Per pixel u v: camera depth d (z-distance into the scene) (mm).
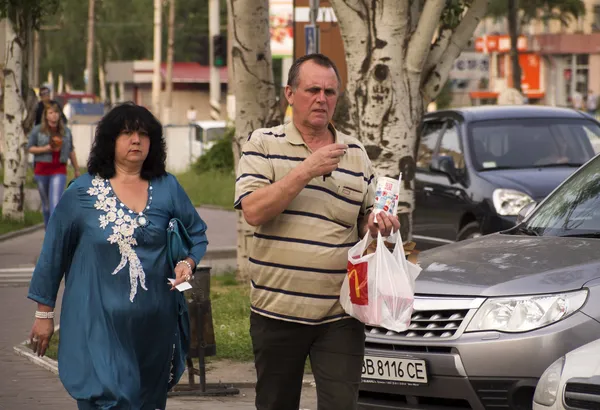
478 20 15164
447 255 10680
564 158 19656
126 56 129250
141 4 124750
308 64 7766
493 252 10453
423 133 21281
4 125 31734
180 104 106875
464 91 91625
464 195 19188
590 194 11531
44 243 8367
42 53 137000
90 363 8141
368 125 14953
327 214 7746
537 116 20328
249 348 14023
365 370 9906
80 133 70062
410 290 7645
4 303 18141
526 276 9602
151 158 8461
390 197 7699
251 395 12125
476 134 19844
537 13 56906
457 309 9594
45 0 31375
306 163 7438
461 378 9375
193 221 8609
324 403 7895
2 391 11898
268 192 7500
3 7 30516
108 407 8102
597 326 9180
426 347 9609
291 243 7703
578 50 86188
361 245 7688
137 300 8258
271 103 18562
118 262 8266
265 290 7820
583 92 86688
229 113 58906
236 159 18781
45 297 8398
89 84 98062
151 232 8336
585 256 9898
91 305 8227
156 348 8438
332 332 7852
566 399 7895
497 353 9266
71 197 8312
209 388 12227
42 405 11242
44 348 8508
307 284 7738
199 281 12062
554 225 11359
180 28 123562
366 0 14781
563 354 9125
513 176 18875
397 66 14828
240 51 18375
